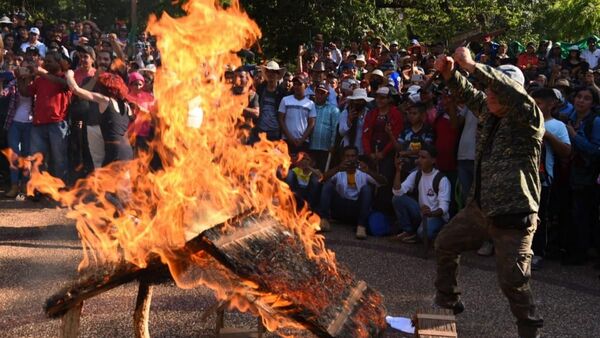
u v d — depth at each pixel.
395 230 7.73
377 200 7.88
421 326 3.96
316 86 9.23
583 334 4.78
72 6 16.27
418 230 7.27
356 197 7.86
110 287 3.18
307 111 8.88
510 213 4.12
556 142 6.27
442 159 7.51
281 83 9.43
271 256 3.10
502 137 4.23
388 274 6.19
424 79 9.88
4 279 5.56
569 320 5.07
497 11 21.88
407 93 9.04
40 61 9.88
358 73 12.39
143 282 3.33
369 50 14.66
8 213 8.05
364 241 7.45
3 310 4.83
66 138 8.76
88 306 4.95
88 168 8.52
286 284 3.01
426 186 7.14
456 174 7.54
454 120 7.37
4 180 9.91
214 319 4.75
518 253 4.18
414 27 22.36
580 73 10.62
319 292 3.16
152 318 4.75
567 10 22.47
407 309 5.19
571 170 6.59
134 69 9.41
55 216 7.89
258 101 8.94
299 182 7.97
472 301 5.46
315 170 8.02
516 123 4.18
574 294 5.75
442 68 4.48
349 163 7.87
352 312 3.28
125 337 4.38
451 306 4.65
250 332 4.44
